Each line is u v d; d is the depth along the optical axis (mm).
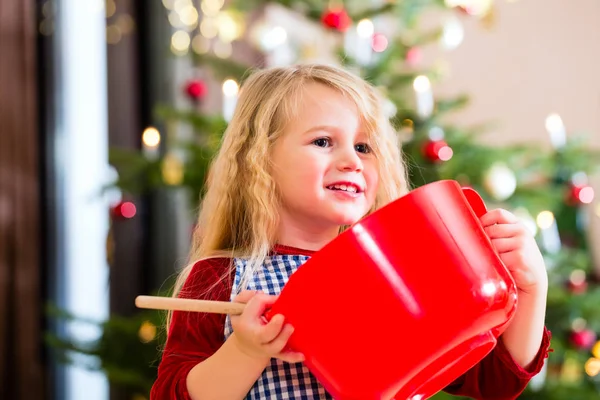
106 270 2703
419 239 699
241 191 976
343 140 891
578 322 2412
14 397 2500
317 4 2213
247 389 787
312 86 913
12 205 2506
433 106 2217
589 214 3221
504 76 3457
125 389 2656
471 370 925
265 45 2316
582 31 3312
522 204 2201
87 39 2691
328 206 873
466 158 2092
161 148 2771
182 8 2783
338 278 692
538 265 860
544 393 2096
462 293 689
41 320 2586
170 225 2846
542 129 3379
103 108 2715
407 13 2188
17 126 2510
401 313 684
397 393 741
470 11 2270
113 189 2229
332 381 708
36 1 2611
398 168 981
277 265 907
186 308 731
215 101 2902
